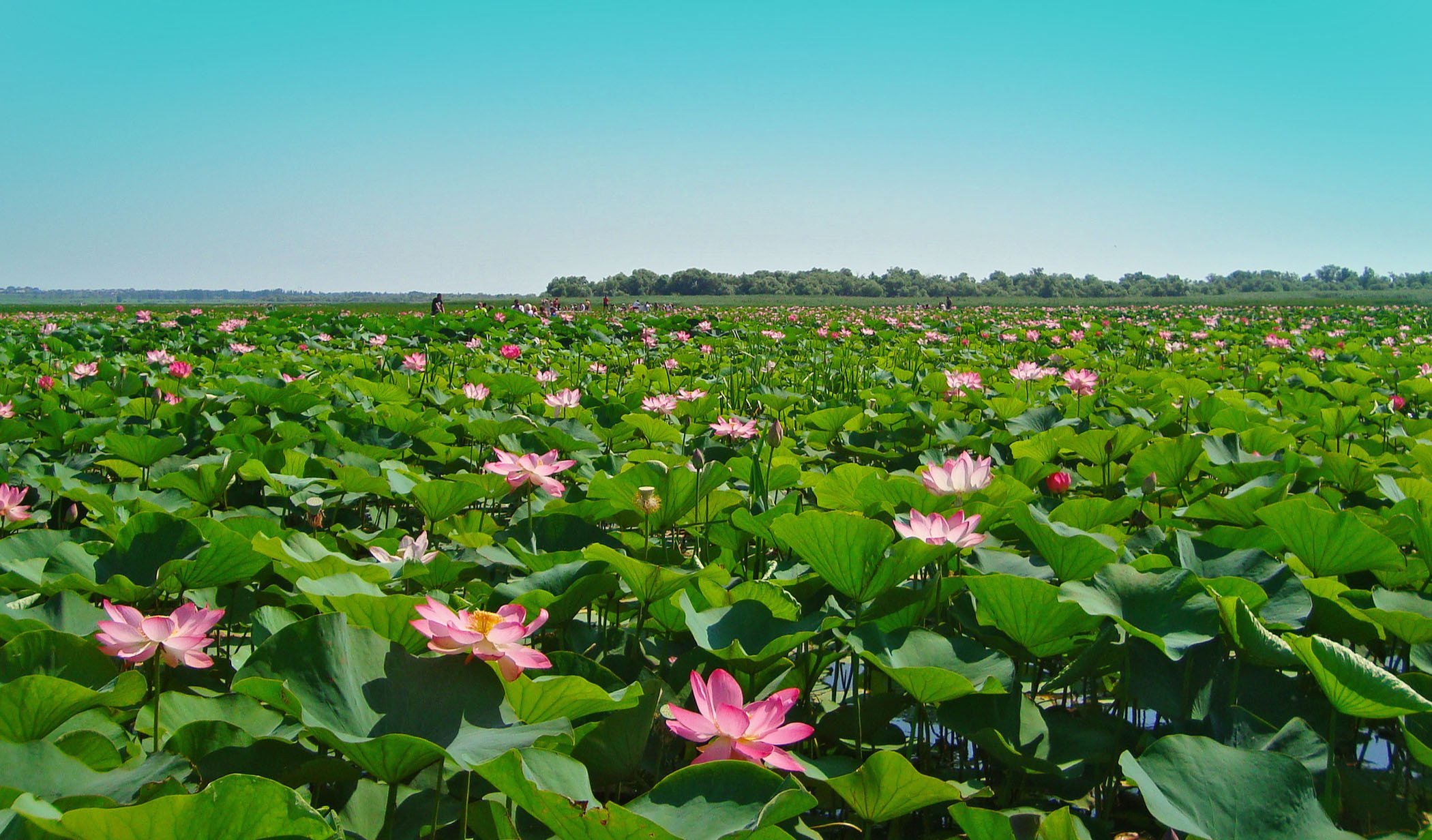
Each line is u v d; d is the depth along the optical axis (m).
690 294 139.12
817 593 3.72
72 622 3.06
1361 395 9.48
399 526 5.65
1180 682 3.02
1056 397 10.15
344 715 2.33
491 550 3.82
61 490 4.73
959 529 3.24
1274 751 2.67
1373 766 3.24
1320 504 4.58
